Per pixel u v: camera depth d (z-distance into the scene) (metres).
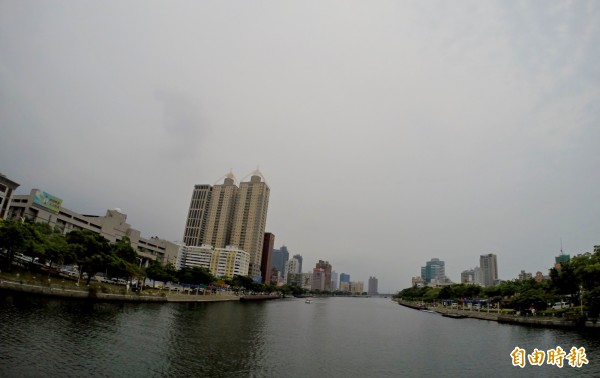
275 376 43.09
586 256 126.19
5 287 68.38
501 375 49.22
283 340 68.31
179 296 127.62
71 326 54.41
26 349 40.28
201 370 42.28
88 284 97.12
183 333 63.06
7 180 134.62
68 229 166.88
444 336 86.56
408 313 180.50
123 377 36.62
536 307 125.56
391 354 61.88
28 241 84.06
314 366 49.62
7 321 50.91
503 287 186.88
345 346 67.62
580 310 107.00
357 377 45.88
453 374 49.28
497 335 87.88
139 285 127.19
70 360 39.19
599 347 69.12
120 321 65.69
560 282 120.38
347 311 181.12
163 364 42.72
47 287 76.06
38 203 149.50
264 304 183.75
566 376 49.09
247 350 55.25
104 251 105.94
